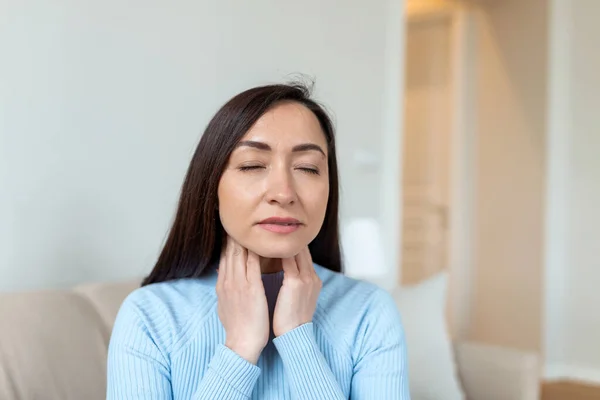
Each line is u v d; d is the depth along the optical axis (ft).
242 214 2.76
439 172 13.62
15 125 5.32
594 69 12.17
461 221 13.37
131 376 2.87
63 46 5.64
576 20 12.30
